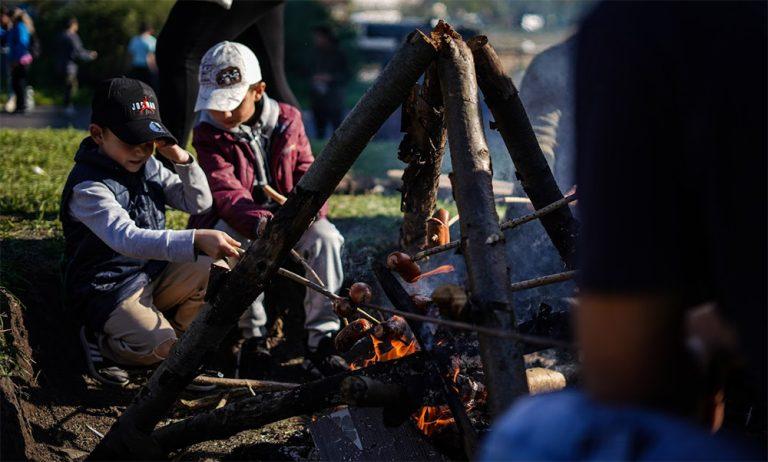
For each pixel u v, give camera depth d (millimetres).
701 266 1355
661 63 1345
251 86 3840
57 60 15430
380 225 5160
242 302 2793
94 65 19109
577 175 1386
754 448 1233
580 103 1402
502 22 34438
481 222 2438
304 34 24969
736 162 1325
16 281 3662
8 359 3258
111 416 3467
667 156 1325
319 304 3811
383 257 4590
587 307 1303
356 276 4320
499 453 1308
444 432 2764
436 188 3559
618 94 1338
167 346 3459
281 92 5484
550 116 4383
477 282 2316
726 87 1336
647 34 1355
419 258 2932
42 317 3697
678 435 1220
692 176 1332
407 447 2787
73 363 3688
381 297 4184
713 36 1354
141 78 14539
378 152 8742
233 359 3873
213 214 3832
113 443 2887
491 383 2180
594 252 1293
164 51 4910
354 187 6508
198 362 2863
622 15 1377
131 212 3498
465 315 2242
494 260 2348
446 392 2482
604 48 1376
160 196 3705
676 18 1362
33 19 19141
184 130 5051
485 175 2570
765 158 1322
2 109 15016
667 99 1337
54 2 19469
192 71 4926
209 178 3795
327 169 2740
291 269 4227
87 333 3621
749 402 2648
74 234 3498
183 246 3180
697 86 1337
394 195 6492
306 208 2754
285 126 4031
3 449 2762
